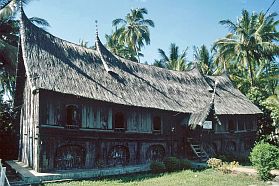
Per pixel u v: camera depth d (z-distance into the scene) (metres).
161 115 26.33
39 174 17.72
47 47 21.95
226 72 39.09
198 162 26.00
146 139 24.75
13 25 31.25
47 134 19.02
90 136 21.12
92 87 21.56
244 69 44.59
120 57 28.09
